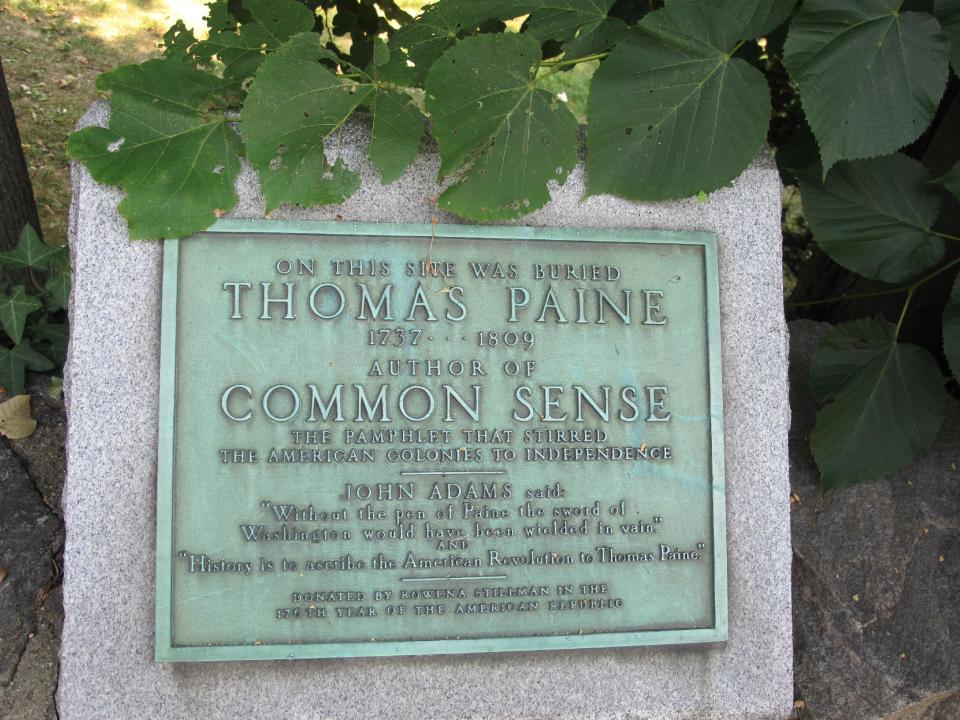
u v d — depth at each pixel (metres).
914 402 1.46
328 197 1.31
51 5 2.83
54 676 1.32
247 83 1.38
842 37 1.29
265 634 1.26
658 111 1.32
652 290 1.36
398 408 1.30
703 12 1.32
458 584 1.30
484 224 1.33
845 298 1.70
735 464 1.37
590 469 1.33
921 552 1.46
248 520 1.27
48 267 1.60
